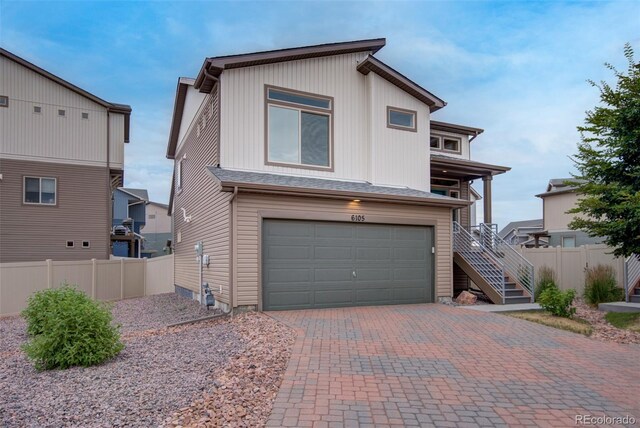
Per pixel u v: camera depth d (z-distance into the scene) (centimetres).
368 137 1186
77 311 591
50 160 1727
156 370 529
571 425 375
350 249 1016
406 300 1079
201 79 1042
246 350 604
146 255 3709
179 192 1636
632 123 900
